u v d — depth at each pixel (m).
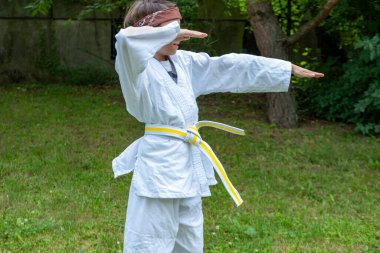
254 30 7.82
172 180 2.68
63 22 10.58
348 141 7.08
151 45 2.39
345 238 4.09
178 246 2.91
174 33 2.42
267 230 4.23
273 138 7.15
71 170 5.71
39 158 6.09
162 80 2.71
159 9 2.66
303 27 7.57
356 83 7.71
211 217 4.51
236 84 2.99
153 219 2.71
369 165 6.09
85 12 7.58
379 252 3.90
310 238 4.10
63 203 4.73
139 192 2.68
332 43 9.30
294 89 8.60
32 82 10.66
